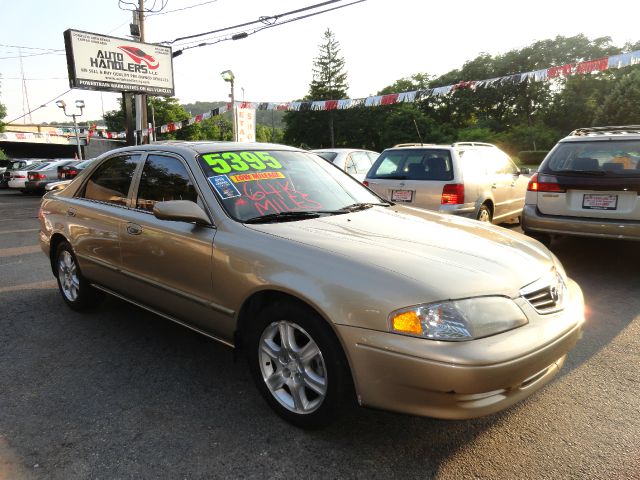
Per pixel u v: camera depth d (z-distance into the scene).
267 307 2.66
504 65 71.69
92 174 4.26
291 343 2.60
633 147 5.29
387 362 2.16
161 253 3.27
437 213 3.64
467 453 2.41
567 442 2.49
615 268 5.82
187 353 3.62
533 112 71.62
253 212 3.06
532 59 70.06
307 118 76.94
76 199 4.32
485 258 2.53
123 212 3.68
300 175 3.62
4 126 46.69
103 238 3.83
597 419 2.70
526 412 2.78
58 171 18.58
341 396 2.38
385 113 74.69
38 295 5.08
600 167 5.39
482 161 7.28
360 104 12.59
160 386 3.12
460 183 6.45
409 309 2.16
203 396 2.99
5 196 19.55
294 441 2.52
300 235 2.72
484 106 75.00
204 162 3.32
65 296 4.60
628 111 43.50
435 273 2.29
